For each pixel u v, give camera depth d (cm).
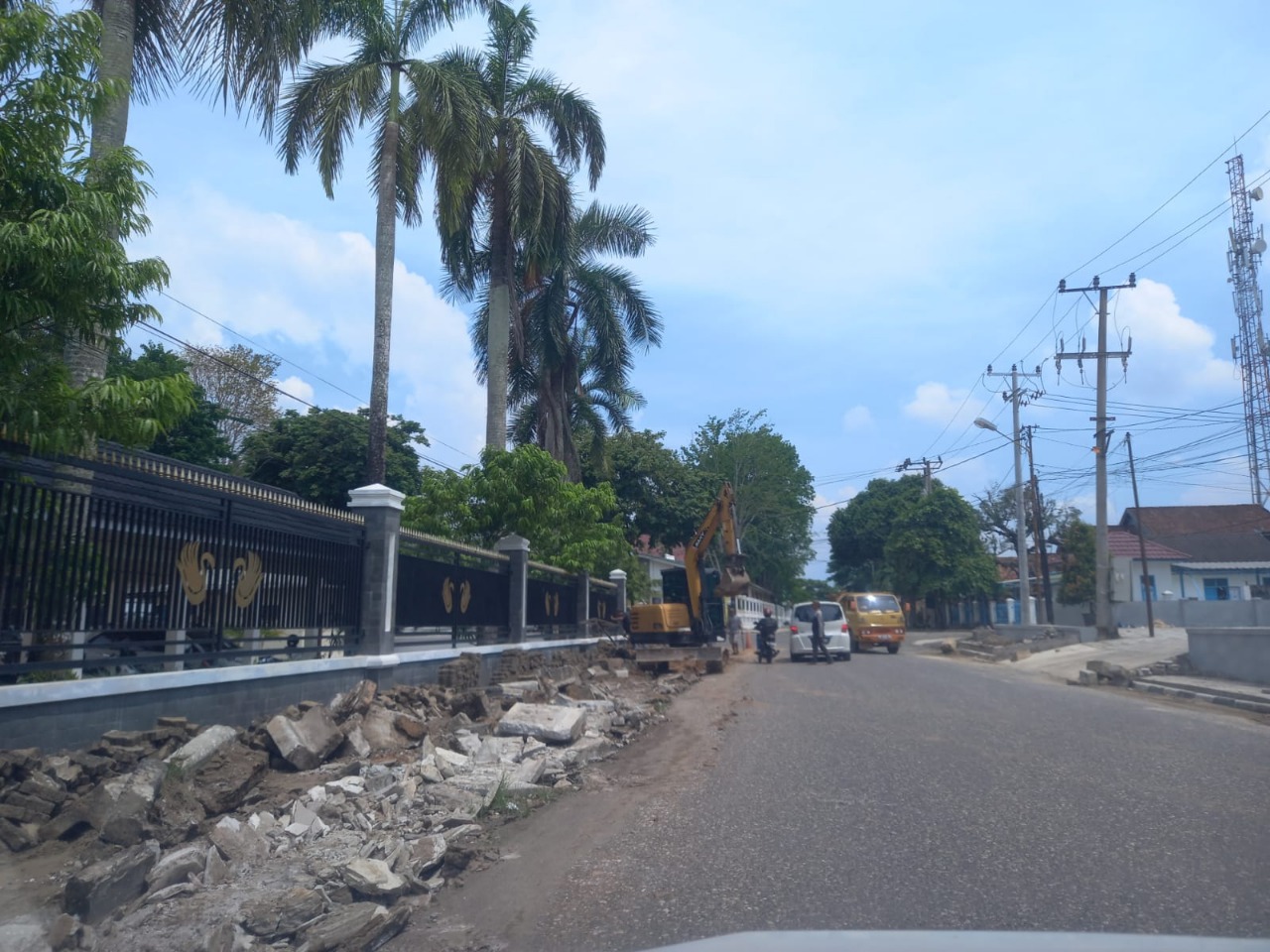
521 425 3102
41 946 489
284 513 1045
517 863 679
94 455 781
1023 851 686
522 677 1644
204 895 580
